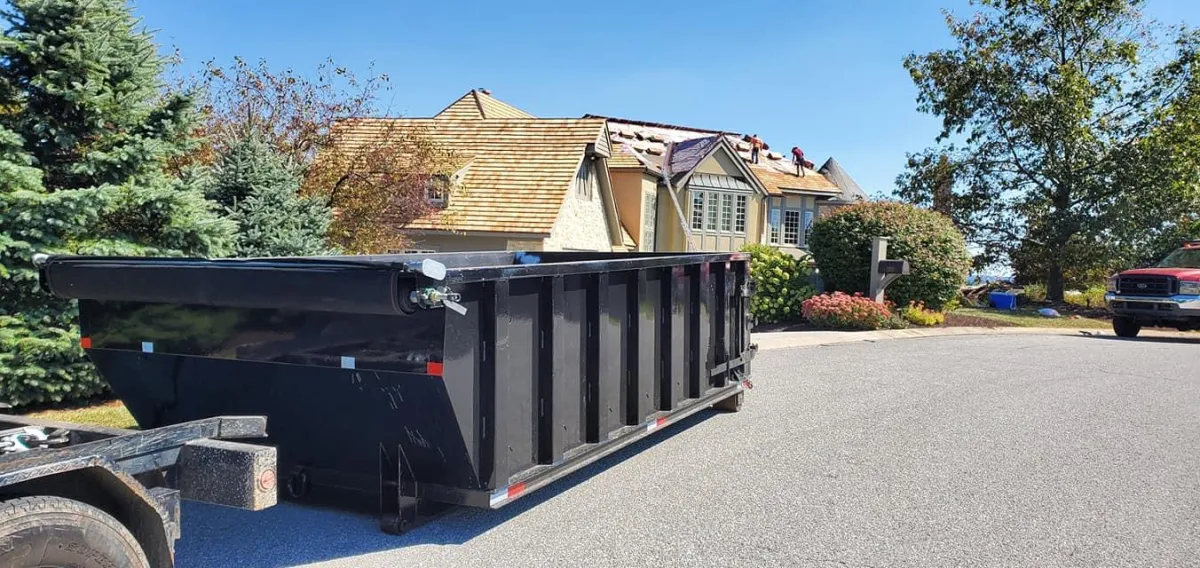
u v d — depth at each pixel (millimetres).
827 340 15406
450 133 24125
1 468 2840
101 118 8102
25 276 7305
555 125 24078
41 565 2754
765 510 5547
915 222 19078
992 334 17750
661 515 5430
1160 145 25266
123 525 3139
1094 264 26688
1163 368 12430
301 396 4723
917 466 6656
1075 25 26062
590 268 5258
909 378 11047
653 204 31203
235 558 4562
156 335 4871
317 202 11578
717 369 7598
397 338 4250
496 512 5449
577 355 5312
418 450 4633
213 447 3504
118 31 8430
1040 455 7043
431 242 20828
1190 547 4902
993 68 27281
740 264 8281
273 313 4527
